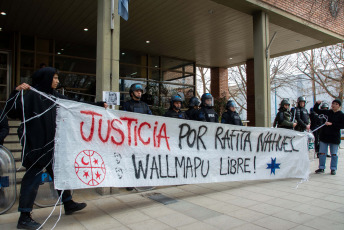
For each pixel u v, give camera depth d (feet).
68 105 10.53
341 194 15.33
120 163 11.84
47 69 10.67
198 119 18.97
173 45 39.60
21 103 10.11
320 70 67.72
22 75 32.65
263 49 26.91
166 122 13.61
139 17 29.14
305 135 19.63
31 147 10.12
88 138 11.02
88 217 11.60
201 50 42.47
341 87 63.00
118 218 11.49
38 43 34.17
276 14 27.78
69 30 31.89
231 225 10.78
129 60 42.14
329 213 12.20
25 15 27.61
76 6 25.54
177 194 15.40
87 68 37.81
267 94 27.12
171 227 10.54
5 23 29.63
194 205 13.33
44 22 29.48
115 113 11.97
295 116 24.35
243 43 38.88
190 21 30.45
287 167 18.58
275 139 18.26
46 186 12.94
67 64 36.19
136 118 12.65
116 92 16.20
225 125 15.94
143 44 39.11
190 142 14.48
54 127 10.61
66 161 10.27
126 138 12.19
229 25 31.86
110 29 16.62
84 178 10.61
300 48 41.50
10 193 12.06
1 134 11.94
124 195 15.15
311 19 31.27
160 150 13.29
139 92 16.26
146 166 12.69
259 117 27.30
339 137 20.89
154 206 13.16
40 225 10.16
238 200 14.21
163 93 44.96
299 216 11.82
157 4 26.11
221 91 55.06
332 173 20.95
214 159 15.34
